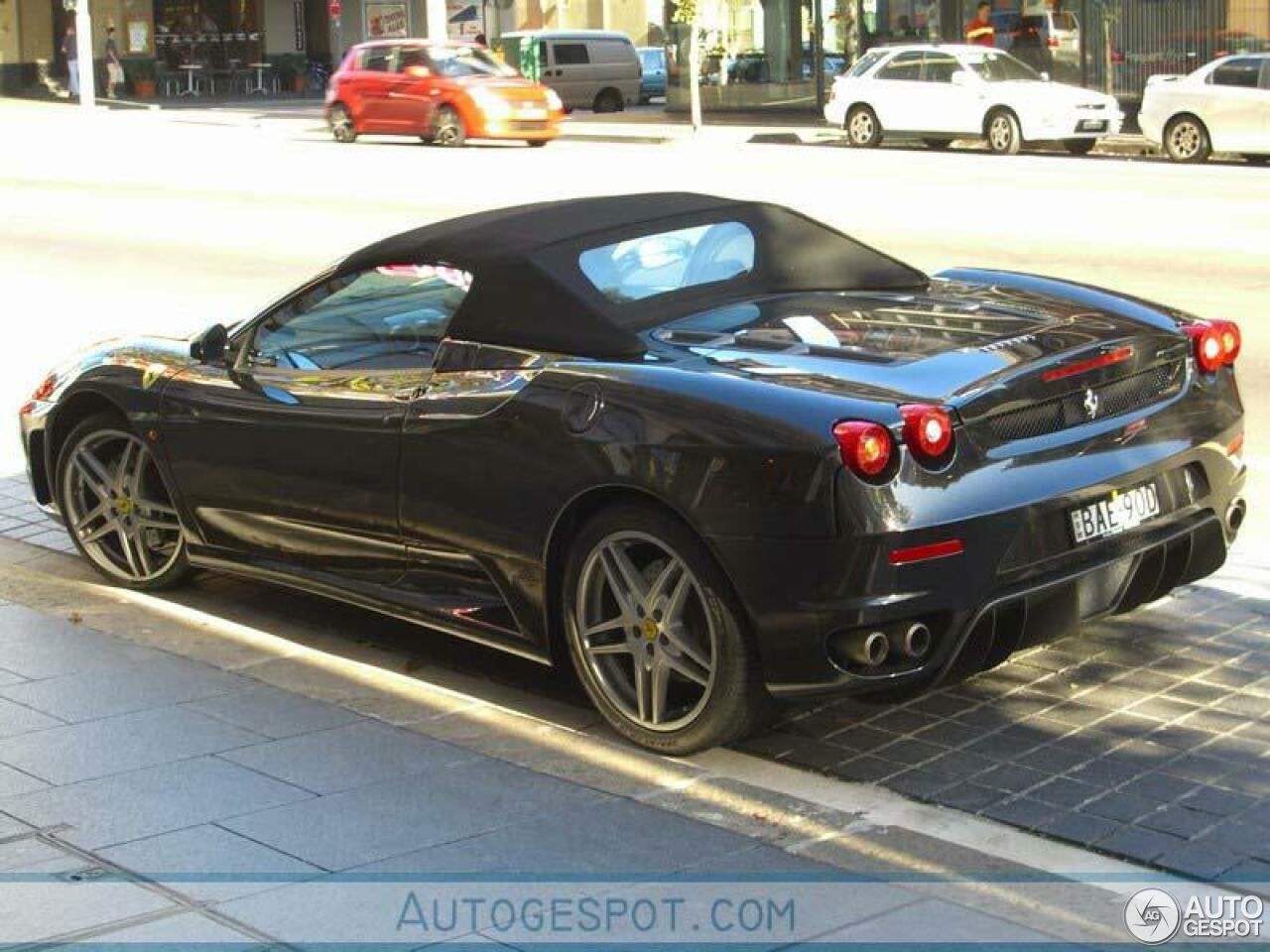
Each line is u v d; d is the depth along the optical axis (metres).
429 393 5.49
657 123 34.84
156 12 52.19
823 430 4.57
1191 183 20.23
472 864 4.33
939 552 4.61
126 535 6.76
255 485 6.07
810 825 4.56
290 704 5.55
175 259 16.33
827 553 4.56
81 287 14.92
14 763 5.05
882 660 4.64
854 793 4.76
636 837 4.50
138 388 6.46
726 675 4.84
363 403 5.68
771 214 5.98
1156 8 28.86
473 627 5.49
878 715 5.33
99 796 4.78
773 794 4.77
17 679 5.80
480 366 5.41
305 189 21.98
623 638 5.18
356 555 5.82
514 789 4.82
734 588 4.73
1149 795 4.66
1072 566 4.88
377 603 5.78
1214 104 23.61
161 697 5.61
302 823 4.59
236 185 22.77
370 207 19.77
